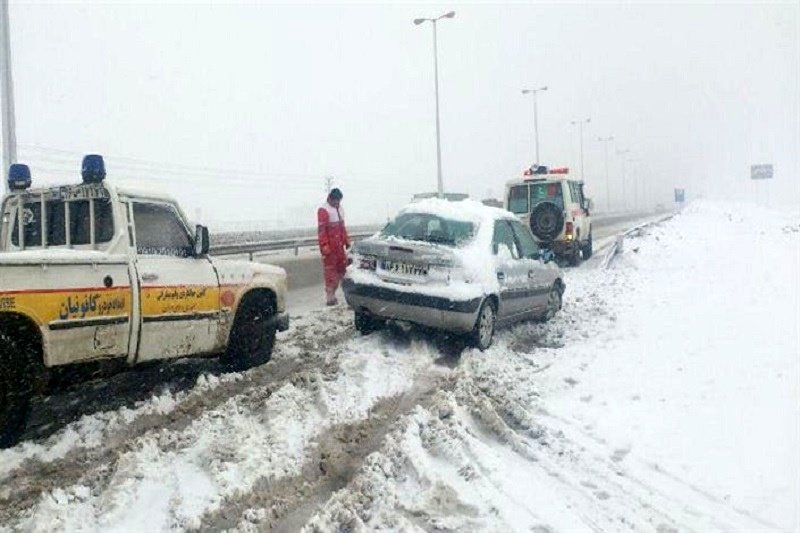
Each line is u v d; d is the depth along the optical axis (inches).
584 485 166.2
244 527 142.6
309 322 374.9
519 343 329.1
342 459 181.0
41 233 223.5
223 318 248.5
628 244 732.7
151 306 214.1
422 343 305.7
